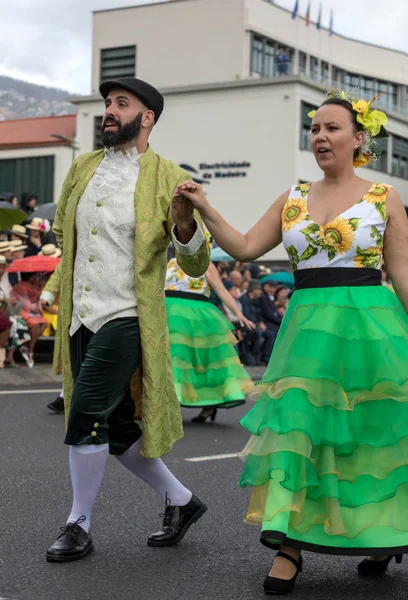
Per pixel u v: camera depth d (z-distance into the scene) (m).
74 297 4.86
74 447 4.75
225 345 9.86
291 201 4.60
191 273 4.65
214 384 9.81
